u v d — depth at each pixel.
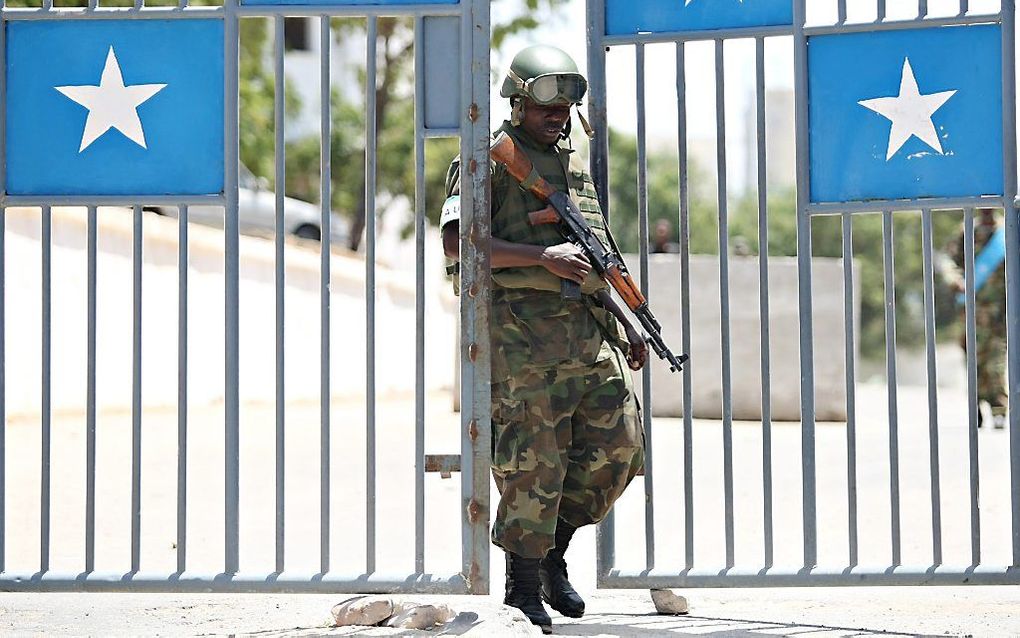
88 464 9.15
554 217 9.01
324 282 8.99
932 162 9.40
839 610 10.04
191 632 9.00
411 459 20.64
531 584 8.95
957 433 24.14
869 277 96.06
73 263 25.66
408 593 8.90
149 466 19.23
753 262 26.27
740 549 13.47
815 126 9.58
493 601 10.08
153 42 9.20
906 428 25.27
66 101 9.23
